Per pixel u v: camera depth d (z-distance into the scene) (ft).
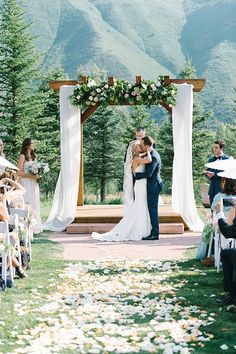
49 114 144.25
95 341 17.08
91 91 42.93
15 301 21.68
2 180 27.86
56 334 17.61
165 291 23.48
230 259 21.29
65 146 43.19
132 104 43.47
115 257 31.53
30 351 16.12
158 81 43.21
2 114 124.16
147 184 38.60
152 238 38.37
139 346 16.65
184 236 40.06
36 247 34.73
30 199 40.40
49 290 23.62
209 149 146.20
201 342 17.15
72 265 28.86
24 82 123.13
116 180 159.12
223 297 22.13
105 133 152.35
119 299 22.26
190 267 28.55
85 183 160.56
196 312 20.31
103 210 46.78
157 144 149.59
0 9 122.52
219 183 38.09
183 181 42.83
